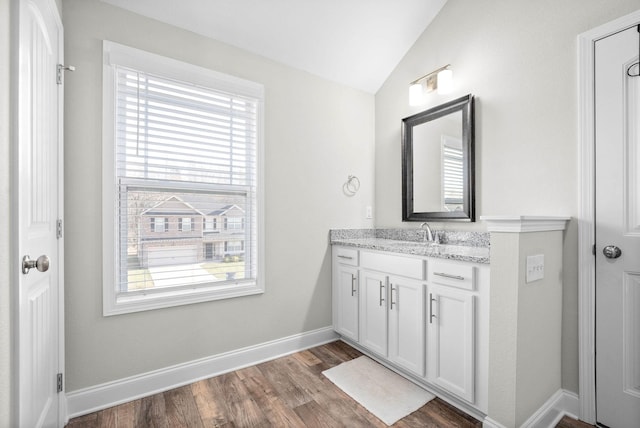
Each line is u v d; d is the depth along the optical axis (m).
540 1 1.72
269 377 1.97
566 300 1.60
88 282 1.62
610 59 1.46
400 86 2.64
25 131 0.99
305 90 2.44
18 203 0.91
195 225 1.96
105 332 1.67
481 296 1.50
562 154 1.63
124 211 1.74
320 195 2.52
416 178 2.47
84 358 1.61
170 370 1.85
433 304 1.72
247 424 1.53
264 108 2.22
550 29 1.68
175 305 1.87
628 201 1.42
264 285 2.21
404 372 1.97
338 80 2.62
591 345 1.52
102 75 1.65
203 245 1.99
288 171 2.34
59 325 1.46
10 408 0.90
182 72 1.88
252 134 2.18
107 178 1.66
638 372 1.39
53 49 1.36
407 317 1.88
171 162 1.87
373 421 1.55
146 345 1.79
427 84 2.38
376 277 2.11
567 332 1.60
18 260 0.92
